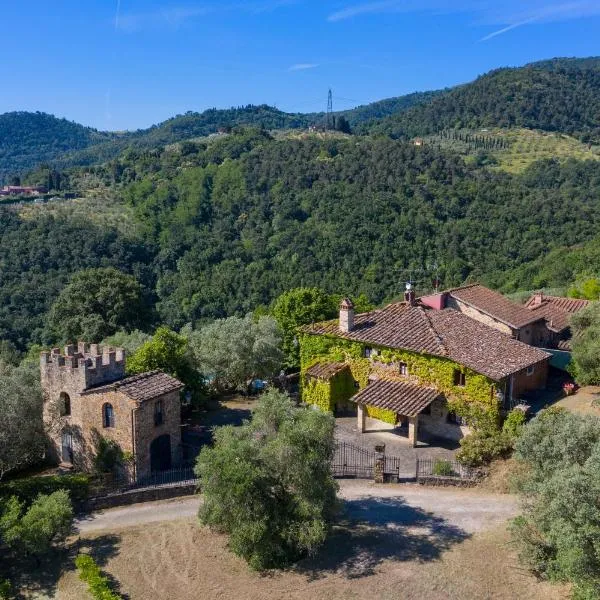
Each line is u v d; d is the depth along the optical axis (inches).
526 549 1075.3
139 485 1536.7
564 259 4033.0
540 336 2292.1
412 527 1279.5
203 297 4244.6
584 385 1866.4
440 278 4040.4
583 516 835.4
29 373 1812.3
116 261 4328.3
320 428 1198.3
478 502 1365.7
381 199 4800.7
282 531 1172.5
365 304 2797.7
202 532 1330.0
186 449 1764.3
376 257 4330.7
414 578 1112.8
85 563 1210.6
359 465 1556.3
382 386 1790.1
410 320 1904.5
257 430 1272.1
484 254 4443.9
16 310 3700.8
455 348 1733.5
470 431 1674.5
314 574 1150.3
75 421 1648.6
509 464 1449.3
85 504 1449.3
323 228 4667.8
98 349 1776.6
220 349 2188.7
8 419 1583.4
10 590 1182.3
